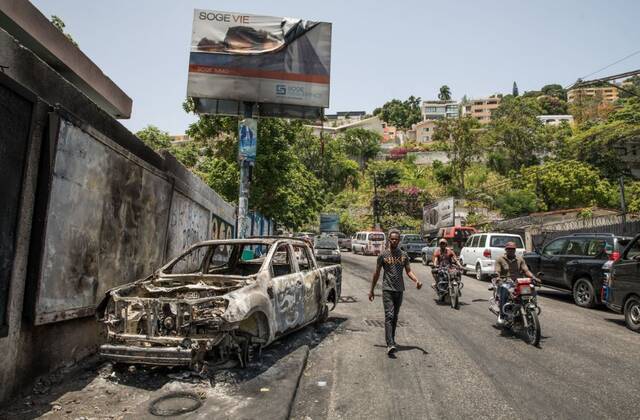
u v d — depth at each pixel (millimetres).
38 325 4723
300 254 7816
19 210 4422
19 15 6715
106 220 6180
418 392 4984
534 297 7441
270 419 4117
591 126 74938
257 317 5770
